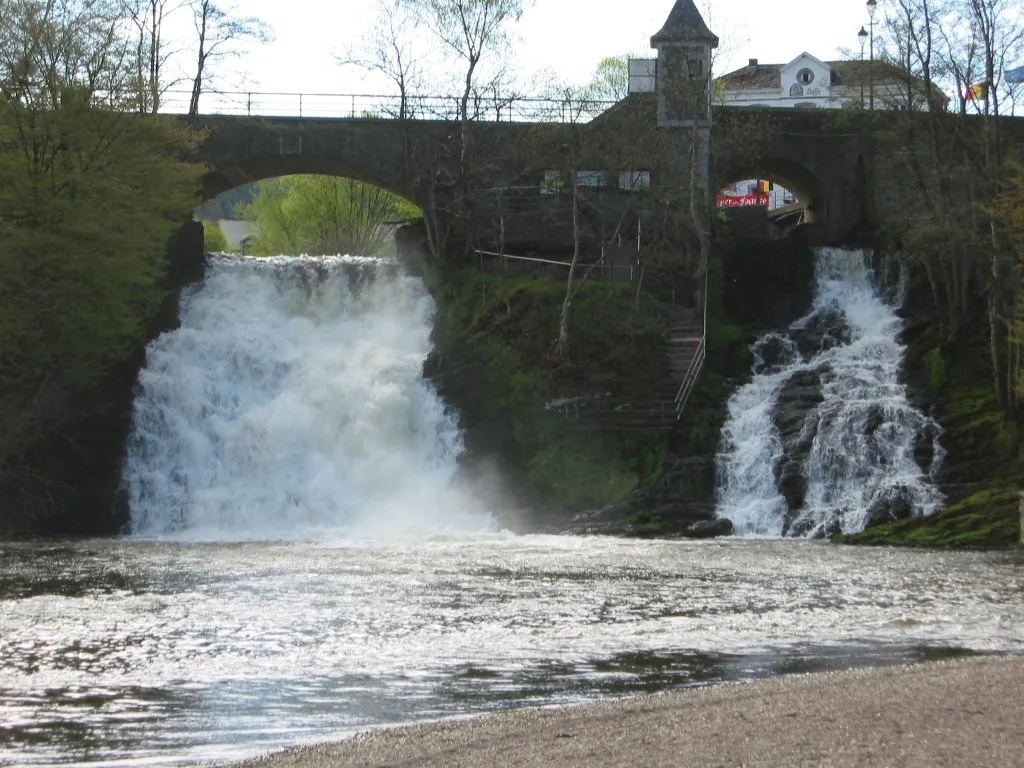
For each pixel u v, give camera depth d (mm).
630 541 50719
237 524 58344
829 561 42969
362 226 120438
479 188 75500
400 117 77312
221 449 61250
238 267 72312
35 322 57469
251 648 25812
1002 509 52438
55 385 58906
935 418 60719
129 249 60562
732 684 20750
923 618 30047
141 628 28000
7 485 56688
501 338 66000
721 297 71188
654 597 33344
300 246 120750
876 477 57688
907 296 73438
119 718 19906
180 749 18031
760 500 56875
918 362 66812
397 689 22016
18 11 59188
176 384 62938
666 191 73375
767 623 29172
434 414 63562
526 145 74500
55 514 56625
